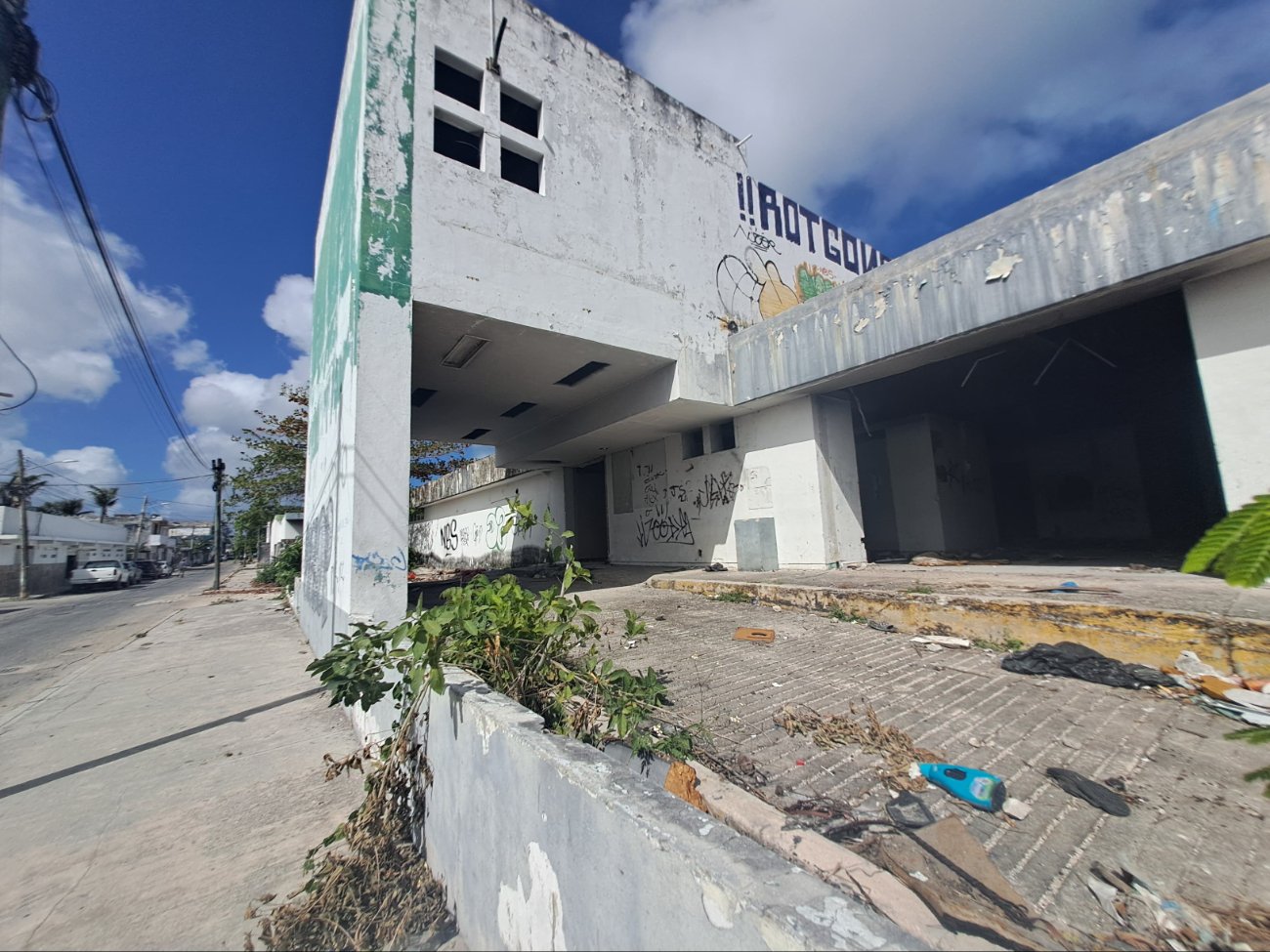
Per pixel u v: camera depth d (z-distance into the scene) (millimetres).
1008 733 3203
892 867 1998
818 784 2684
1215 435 5238
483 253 6926
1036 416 12109
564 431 12578
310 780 3766
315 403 10750
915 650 4969
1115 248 5465
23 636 11469
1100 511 12273
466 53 7203
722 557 10781
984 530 12125
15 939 2285
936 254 6941
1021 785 2637
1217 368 5238
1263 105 4613
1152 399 10867
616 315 8453
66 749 4508
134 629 11727
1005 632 4914
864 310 7762
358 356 5555
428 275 6344
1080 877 1995
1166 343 7973
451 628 3008
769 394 9250
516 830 1791
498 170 7309
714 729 3340
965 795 2482
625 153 9016
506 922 1819
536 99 7938
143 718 5266
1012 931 1651
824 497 9141
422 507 26281
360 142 6039
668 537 12102
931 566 8797
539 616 3303
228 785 3717
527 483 17812
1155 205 5211
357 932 2137
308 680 6426
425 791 2646
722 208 10633
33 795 3656
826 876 1895
